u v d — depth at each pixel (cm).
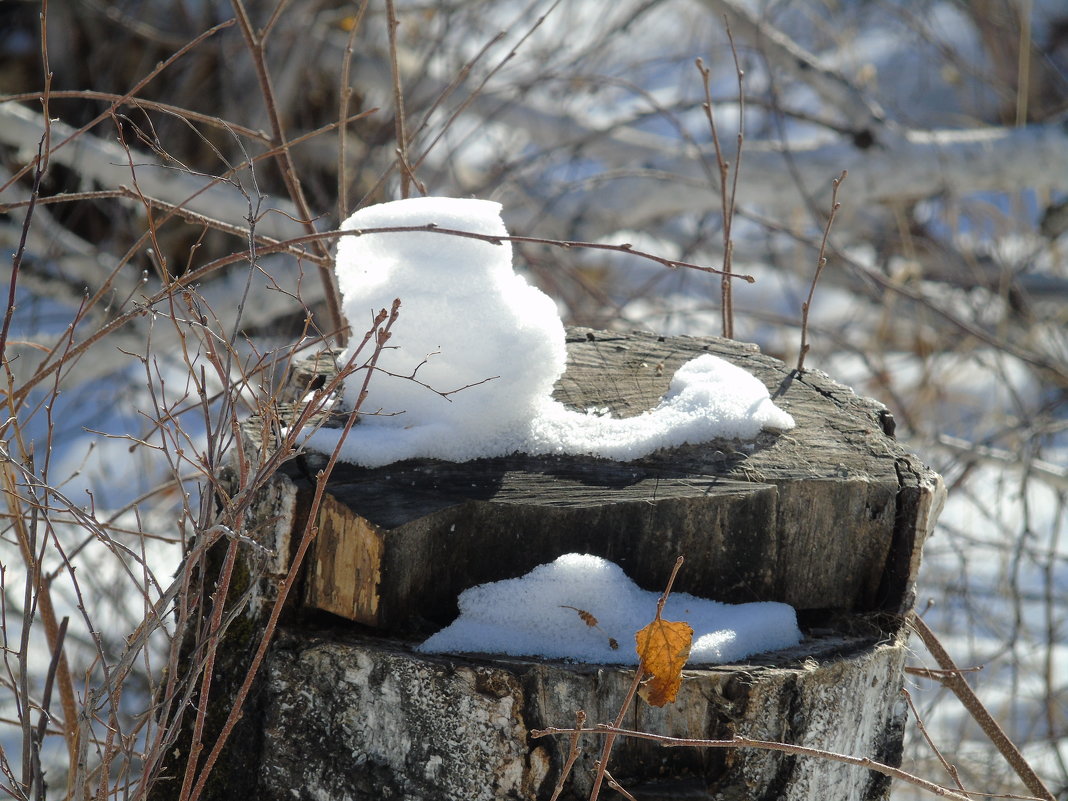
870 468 461
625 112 1205
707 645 454
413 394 460
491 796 452
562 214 820
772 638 457
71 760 466
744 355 475
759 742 449
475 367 459
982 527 826
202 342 462
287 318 748
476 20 913
